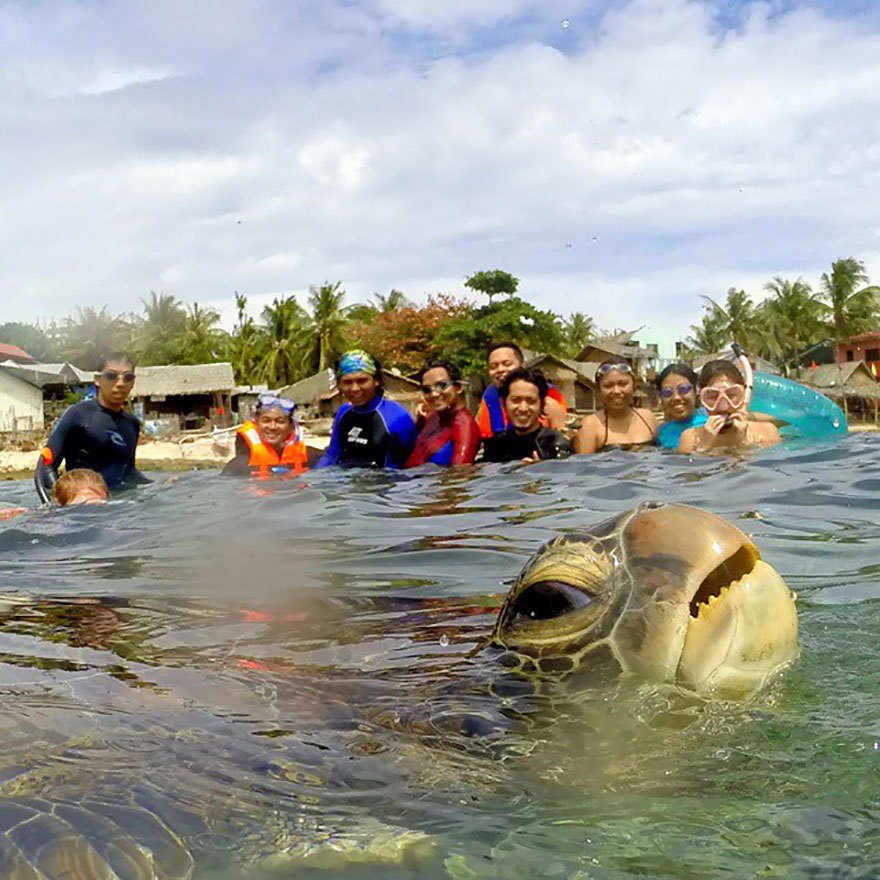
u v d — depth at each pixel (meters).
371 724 0.83
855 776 0.71
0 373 21.23
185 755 0.74
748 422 3.75
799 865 0.58
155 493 3.28
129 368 3.79
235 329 32.34
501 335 23.84
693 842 0.61
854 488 2.50
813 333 31.48
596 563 0.93
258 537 2.19
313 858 0.59
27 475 9.10
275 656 1.08
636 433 3.90
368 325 27.69
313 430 20.41
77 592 1.58
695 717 0.81
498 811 0.66
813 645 1.06
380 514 2.50
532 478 3.06
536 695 0.86
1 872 0.53
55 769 0.69
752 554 0.92
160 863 0.57
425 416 4.09
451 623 1.25
